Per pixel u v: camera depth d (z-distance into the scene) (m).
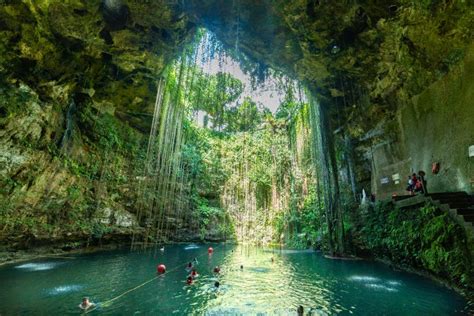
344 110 16.16
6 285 8.44
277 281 9.81
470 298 6.79
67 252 15.38
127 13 11.43
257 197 28.73
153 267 12.23
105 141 17.97
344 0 10.35
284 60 14.19
